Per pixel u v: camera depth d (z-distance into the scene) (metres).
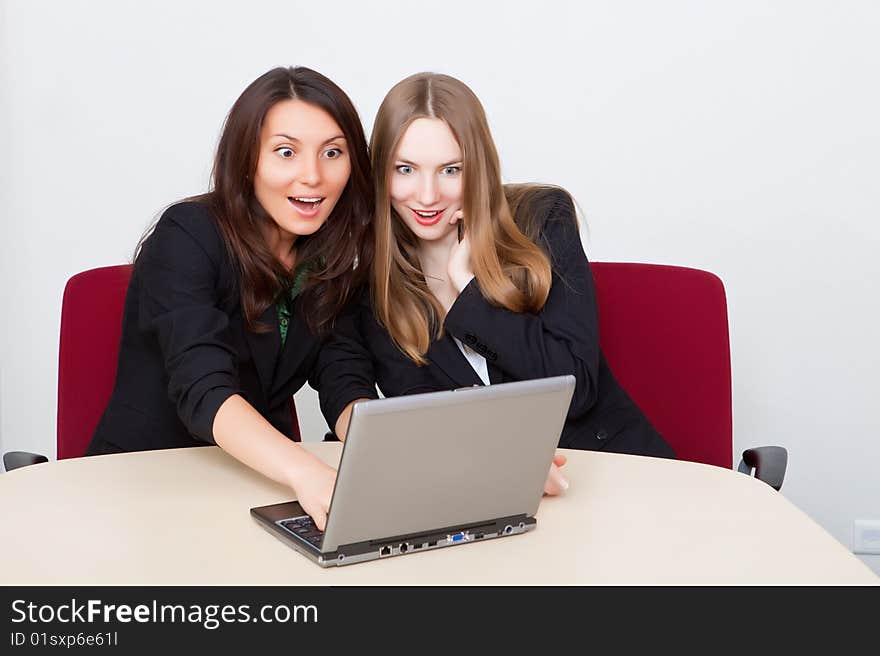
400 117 2.06
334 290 2.11
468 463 1.42
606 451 2.17
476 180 2.09
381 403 1.31
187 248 1.94
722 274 3.13
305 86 1.93
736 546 1.46
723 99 3.06
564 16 3.04
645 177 3.10
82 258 3.19
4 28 3.08
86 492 1.64
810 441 3.19
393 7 3.06
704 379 2.33
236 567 1.38
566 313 2.13
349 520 1.38
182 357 1.79
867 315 3.13
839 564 1.40
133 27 3.08
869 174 3.07
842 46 3.02
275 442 1.62
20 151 3.13
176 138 3.12
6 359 3.21
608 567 1.39
